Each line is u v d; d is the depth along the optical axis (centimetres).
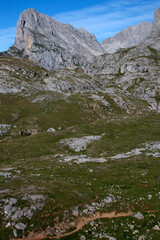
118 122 7925
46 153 5638
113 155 5072
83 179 3484
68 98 12688
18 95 11562
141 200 2656
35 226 2100
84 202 2556
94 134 7119
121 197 2762
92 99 13238
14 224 2083
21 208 2278
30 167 4441
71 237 2019
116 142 5978
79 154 5428
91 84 17175
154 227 2081
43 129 8906
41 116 9969
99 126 7738
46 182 3086
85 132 7319
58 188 2838
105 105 12912
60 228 2128
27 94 11869
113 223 2219
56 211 2334
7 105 10419
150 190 2997
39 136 6825
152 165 4128
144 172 3731
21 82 13025
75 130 7488
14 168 4378
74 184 3112
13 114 9606
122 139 6209
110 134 6906
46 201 2445
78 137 6631
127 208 2481
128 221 2233
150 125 7506
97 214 2381
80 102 12300
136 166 4134
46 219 2198
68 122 9906
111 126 7644
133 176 3588
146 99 18062
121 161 4512
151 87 19162
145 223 2184
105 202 2602
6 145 6031
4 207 2244
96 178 3578
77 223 2217
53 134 6975
